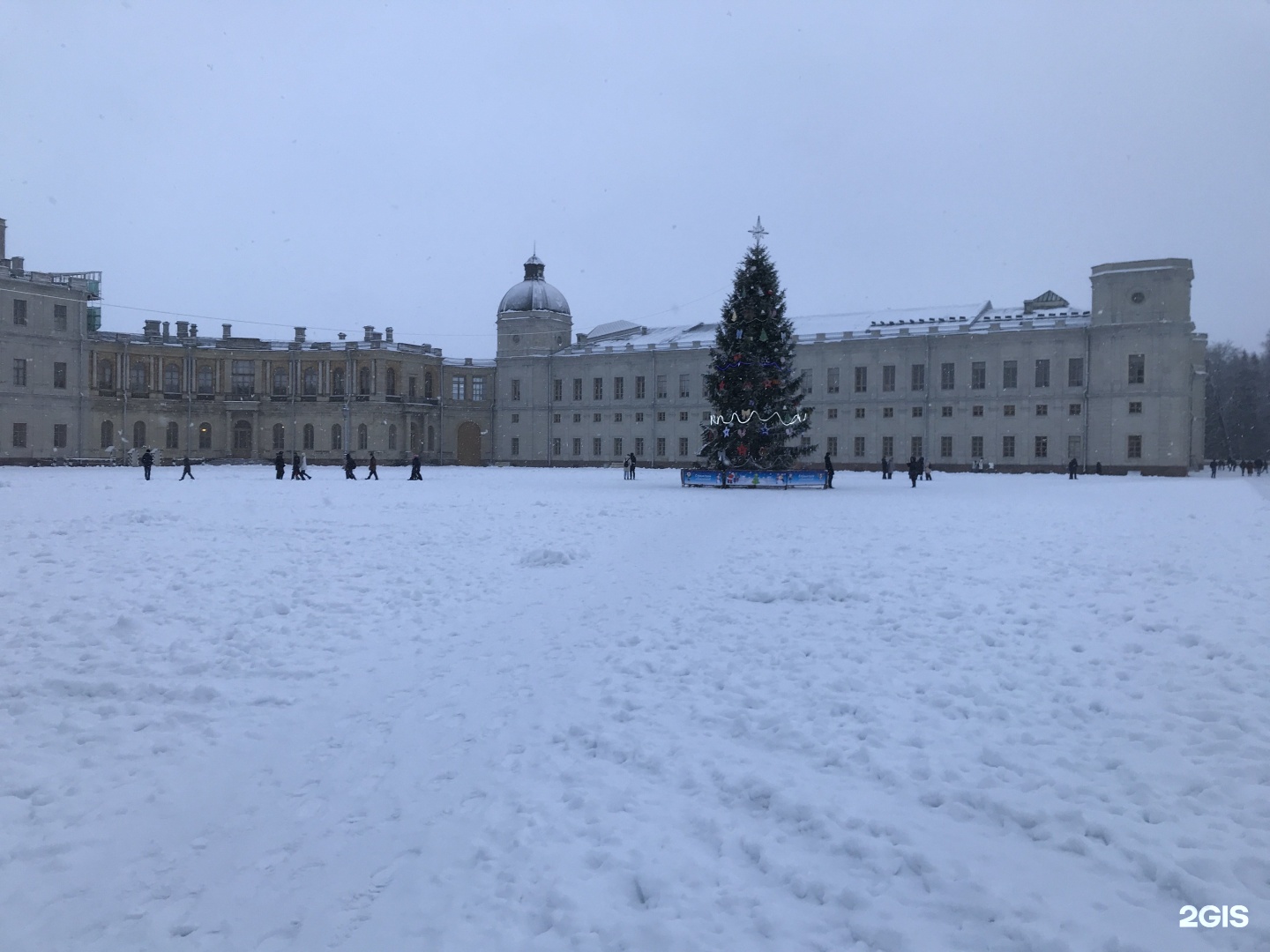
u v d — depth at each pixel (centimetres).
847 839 617
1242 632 1137
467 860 612
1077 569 1720
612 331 12594
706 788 718
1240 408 13162
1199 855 577
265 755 811
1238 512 2994
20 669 1057
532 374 11625
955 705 890
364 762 790
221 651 1152
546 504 3747
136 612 1355
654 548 2173
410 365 11281
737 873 587
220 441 10712
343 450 10831
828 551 2061
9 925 551
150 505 3409
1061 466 8788
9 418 8788
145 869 615
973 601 1400
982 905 531
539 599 1508
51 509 3177
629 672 1038
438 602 1479
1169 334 8312
